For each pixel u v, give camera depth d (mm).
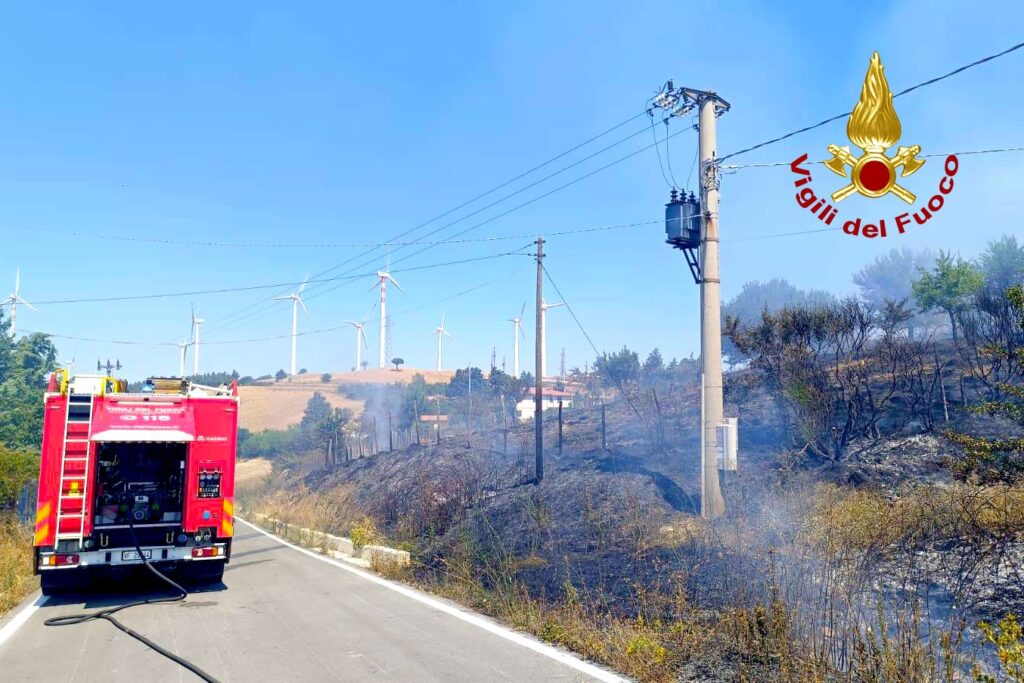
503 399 41031
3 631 9266
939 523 8695
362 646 8070
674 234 15195
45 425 11211
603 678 6668
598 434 23953
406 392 62250
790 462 14562
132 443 12188
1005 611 6730
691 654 6816
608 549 11586
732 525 10773
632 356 34562
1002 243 27453
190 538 11883
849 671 5938
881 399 17359
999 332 15172
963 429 14180
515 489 18344
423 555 14164
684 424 21469
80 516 11156
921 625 6652
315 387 93062
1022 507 8453
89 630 9234
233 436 12367
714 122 15172
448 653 7672
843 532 8750
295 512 25500
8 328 40438
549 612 8977
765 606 7188
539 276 20344
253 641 8430
